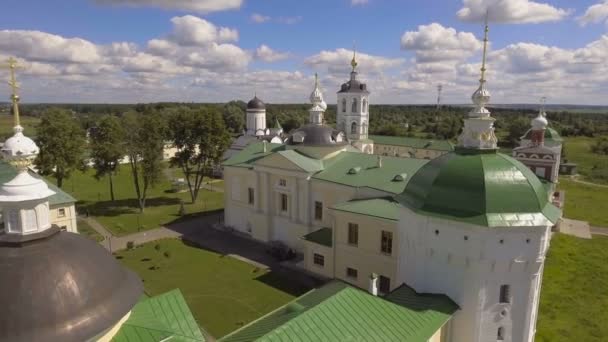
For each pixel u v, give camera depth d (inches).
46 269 419.2
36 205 448.8
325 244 1600.6
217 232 2202.3
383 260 1418.6
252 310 1385.3
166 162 3998.5
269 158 1940.2
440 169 833.5
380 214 1401.3
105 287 457.1
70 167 2591.0
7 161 451.2
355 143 3363.7
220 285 1568.7
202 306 1411.2
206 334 1246.3
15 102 459.5
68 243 467.8
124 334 505.7
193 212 2610.7
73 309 411.5
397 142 4402.1
